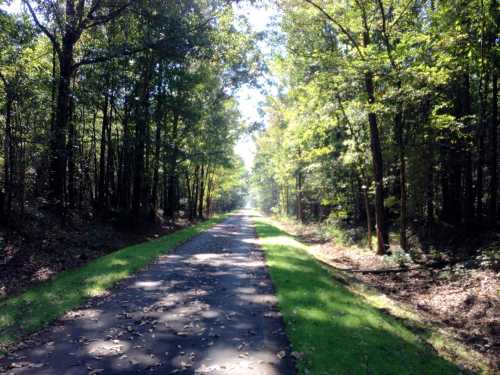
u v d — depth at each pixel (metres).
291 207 58.50
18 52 12.51
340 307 7.54
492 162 16.59
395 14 16.36
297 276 10.40
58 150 15.18
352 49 17.20
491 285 10.62
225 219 52.97
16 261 11.57
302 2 17.66
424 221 22.05
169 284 9.70
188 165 32.00
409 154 18.69
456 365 5.88
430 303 10.74
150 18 17.66
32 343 5.78
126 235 20.66
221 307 7.65
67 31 16.70
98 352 5.45
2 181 14.22
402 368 5.07
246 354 5.37
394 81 14.04
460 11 11.19
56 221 16.39
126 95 21.50
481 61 11.77
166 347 5.62
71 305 7.61
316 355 5.25
